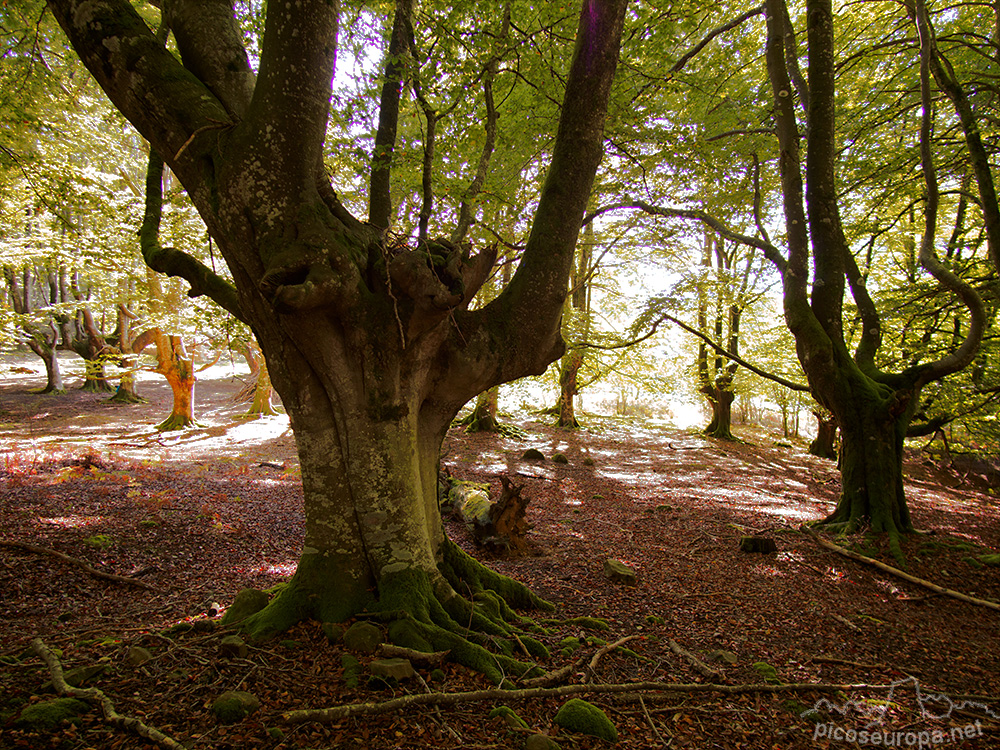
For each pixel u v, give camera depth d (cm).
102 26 344
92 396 2298
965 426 1338
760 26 1207
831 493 1374
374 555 404
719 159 984
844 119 1167
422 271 380
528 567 686
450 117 613
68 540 641
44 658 329
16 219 1266
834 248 909
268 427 1909
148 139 374
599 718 317
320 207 364
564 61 702
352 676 329
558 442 1953
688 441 2178
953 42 1059
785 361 1897
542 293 457
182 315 1619
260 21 530
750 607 591
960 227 1124
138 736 263
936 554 783
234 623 400
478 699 323
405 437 417
